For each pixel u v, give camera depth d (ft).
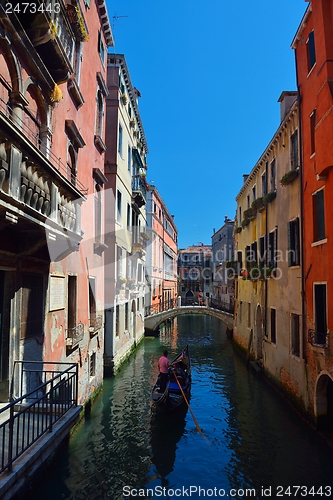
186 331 99.96
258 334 53.52
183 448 27.58
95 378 36.27
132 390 41.24
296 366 33.76
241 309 66.80
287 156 39.37
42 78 21.36
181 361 44.32
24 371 20.12
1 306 19.58
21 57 19.04
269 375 44.16
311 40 32.30
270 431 30.40
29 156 16.21
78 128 30.89
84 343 31.78
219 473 24.11
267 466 24.91
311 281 30.78
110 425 31.19
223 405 37.65
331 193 26.99
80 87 31.22
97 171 36.29
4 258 18.63
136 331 68.59
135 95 63.41
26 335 21.22
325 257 28.04
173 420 33.04
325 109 27.45
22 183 15.99
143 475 23.65
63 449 26.17
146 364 55.57
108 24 39.86
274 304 42.42
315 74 30.55
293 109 36.19
